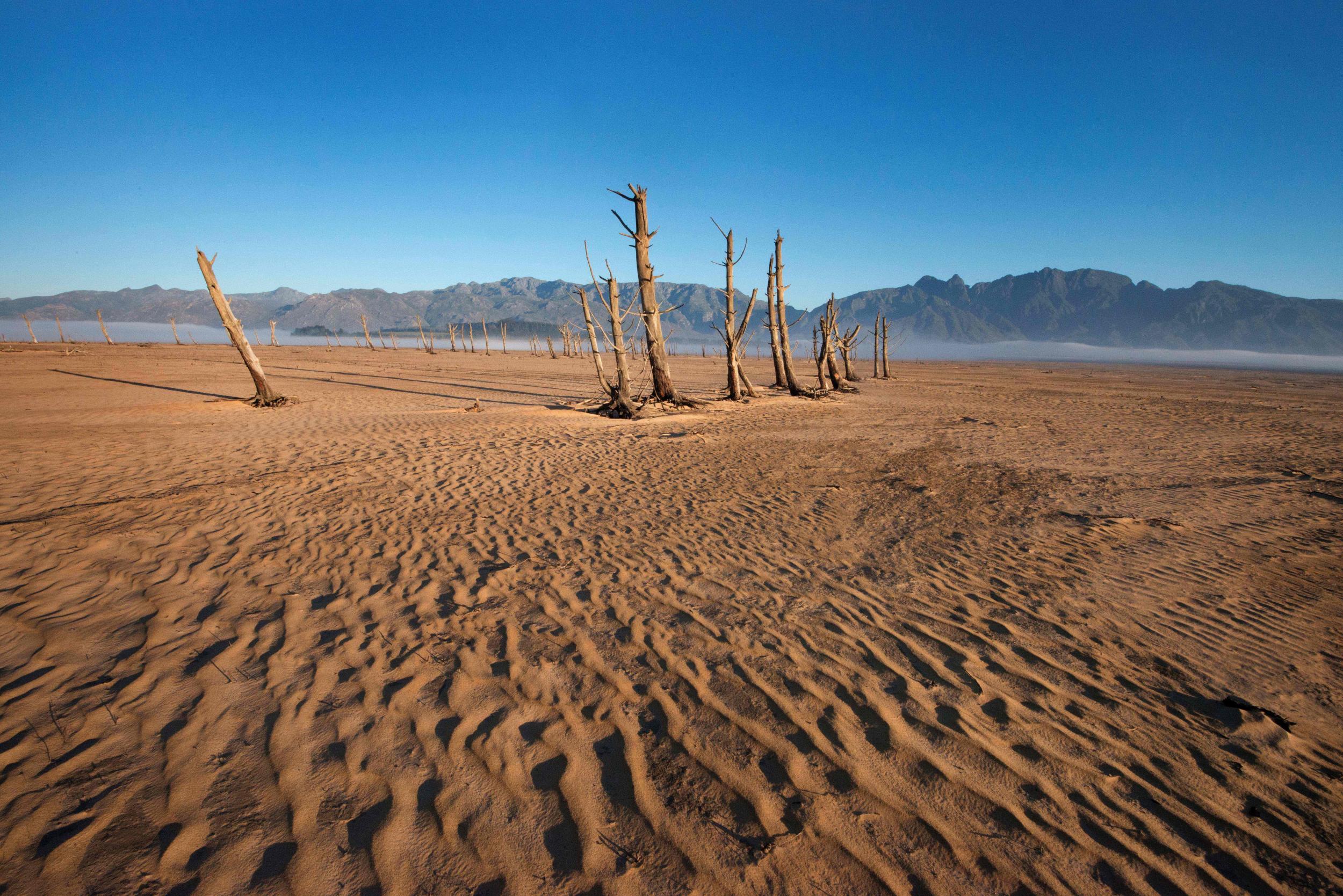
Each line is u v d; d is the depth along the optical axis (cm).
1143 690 335
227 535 579
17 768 256
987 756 276
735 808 242
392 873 210
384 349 8806
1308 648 387
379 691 320
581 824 233
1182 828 237
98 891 199
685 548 565
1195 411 1998
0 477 791
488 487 795
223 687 321
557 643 376
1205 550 573
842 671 348
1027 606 445
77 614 406
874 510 714
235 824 229
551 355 7662
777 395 2336
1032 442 1267
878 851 222
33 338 7338
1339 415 2008
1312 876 215
